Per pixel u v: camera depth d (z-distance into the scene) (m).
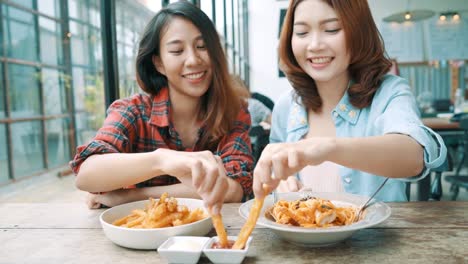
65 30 4.39
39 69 4.66
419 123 1.04
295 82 1.46
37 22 4.47
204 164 0.82
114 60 2.03
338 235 0.74
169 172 0.92
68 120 4.89
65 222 1.03
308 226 0.79
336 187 1.42
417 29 8.34
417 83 8.45
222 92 1.39
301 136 1.51
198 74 1.30
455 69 8.30
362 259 0.72
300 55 1.26
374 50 1.29
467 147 2.96
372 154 0.87
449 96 8.34
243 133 1.47
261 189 0.76
